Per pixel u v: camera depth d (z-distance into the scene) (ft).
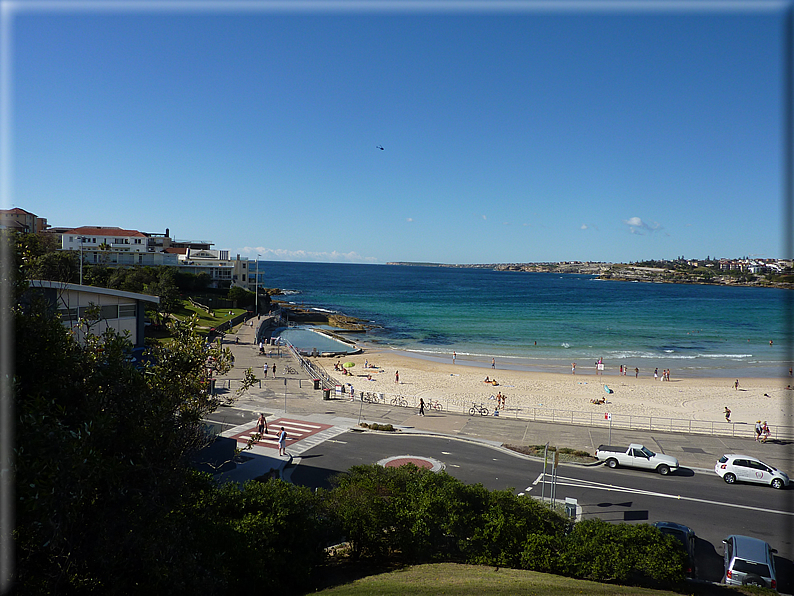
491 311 483.10
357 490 54.90
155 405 30.42
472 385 177.58
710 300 649.20
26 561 23.77
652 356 261.24
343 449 93.81
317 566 46.68
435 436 104.94
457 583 40.93
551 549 47.44
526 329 361.10
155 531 28.68
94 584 26.27
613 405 150.00
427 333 338.75
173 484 30.86
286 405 125.39
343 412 121.80
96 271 253.85
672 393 171.73
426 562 49.90
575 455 93.91
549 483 79.51
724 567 54.03
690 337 331.16
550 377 199.21
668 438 108.17
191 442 34.12
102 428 26.14
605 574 44.65
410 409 128.67
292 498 47.65
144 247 408.87
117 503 27.45
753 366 238.48
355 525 49.49
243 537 39.73
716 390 178.19
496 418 122.42
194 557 32.24
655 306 552.82
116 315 129.39
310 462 86.43
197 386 35.06
